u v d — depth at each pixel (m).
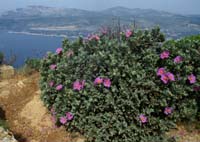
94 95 5.13
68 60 5.90
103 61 5.29
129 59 5.32
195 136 5.30
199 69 5.52
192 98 5.56
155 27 5.62
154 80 5.29
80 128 5.43
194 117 5.49
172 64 5.42
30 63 8.97
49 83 6.01
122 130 5.00
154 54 5.40
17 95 7.27
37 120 6.21
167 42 5.63
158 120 5.21
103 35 6.12
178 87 5.29
